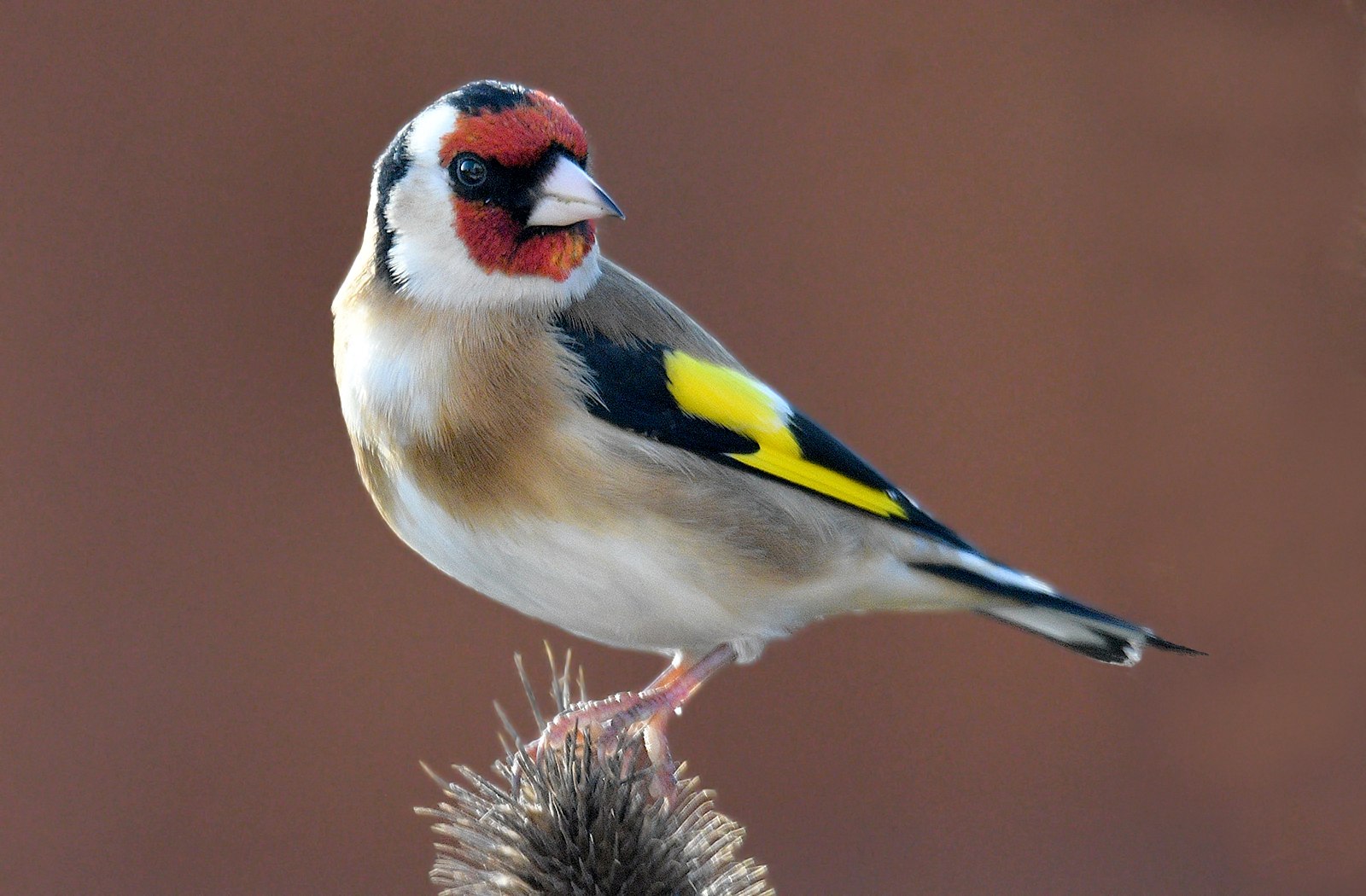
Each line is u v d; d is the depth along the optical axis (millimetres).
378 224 2502
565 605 2500
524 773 2467
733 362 2512
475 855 2463
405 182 2498
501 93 2498
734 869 2467
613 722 2498
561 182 2496
